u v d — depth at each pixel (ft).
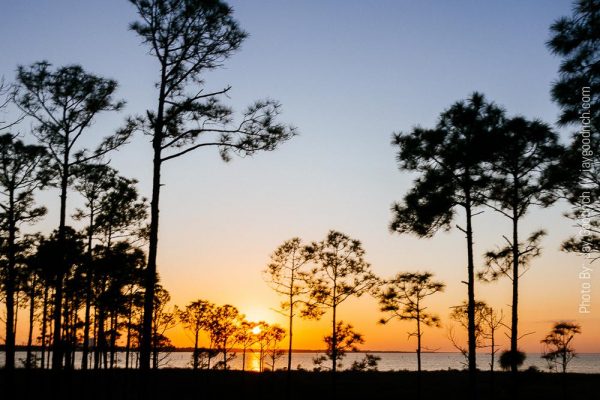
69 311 84.99
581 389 140.05
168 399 124.77
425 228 54.08
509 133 50.67
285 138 45.37
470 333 54.54
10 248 67.15
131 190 79.77
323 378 195.52
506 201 53.01
